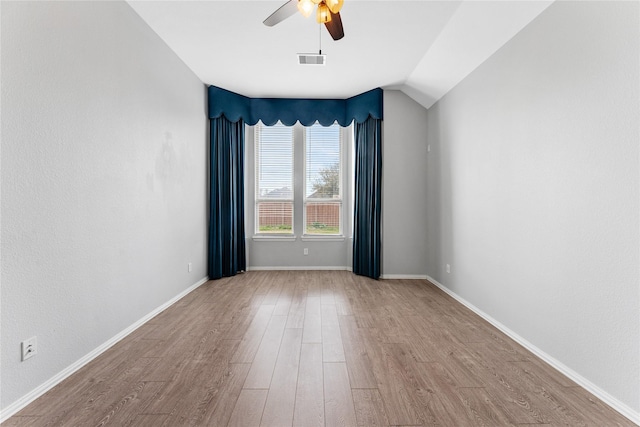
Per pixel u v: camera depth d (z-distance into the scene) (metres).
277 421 1.73
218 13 3.03
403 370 2.27
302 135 5.70
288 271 5.58
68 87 2.18
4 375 1.76
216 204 4.93
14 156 1.81
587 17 2.04
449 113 4.22
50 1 2.02
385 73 4.39
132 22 2.93
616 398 1.86
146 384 2.08
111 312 2.66
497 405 1.87
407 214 5.05
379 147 5.00
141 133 3.10
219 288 4.47
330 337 2.85
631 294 1.78
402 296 4.13
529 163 2.62
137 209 3.03
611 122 1.89
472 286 3.61
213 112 4.81
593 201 2.01
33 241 1.93
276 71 4.32
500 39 2.95
